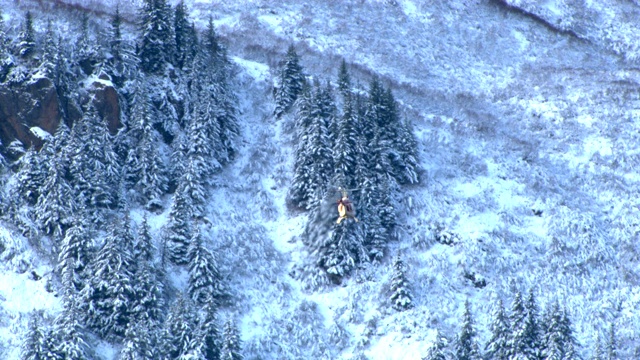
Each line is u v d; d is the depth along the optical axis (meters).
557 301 190.75
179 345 187.12
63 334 185.62
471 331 189.12
